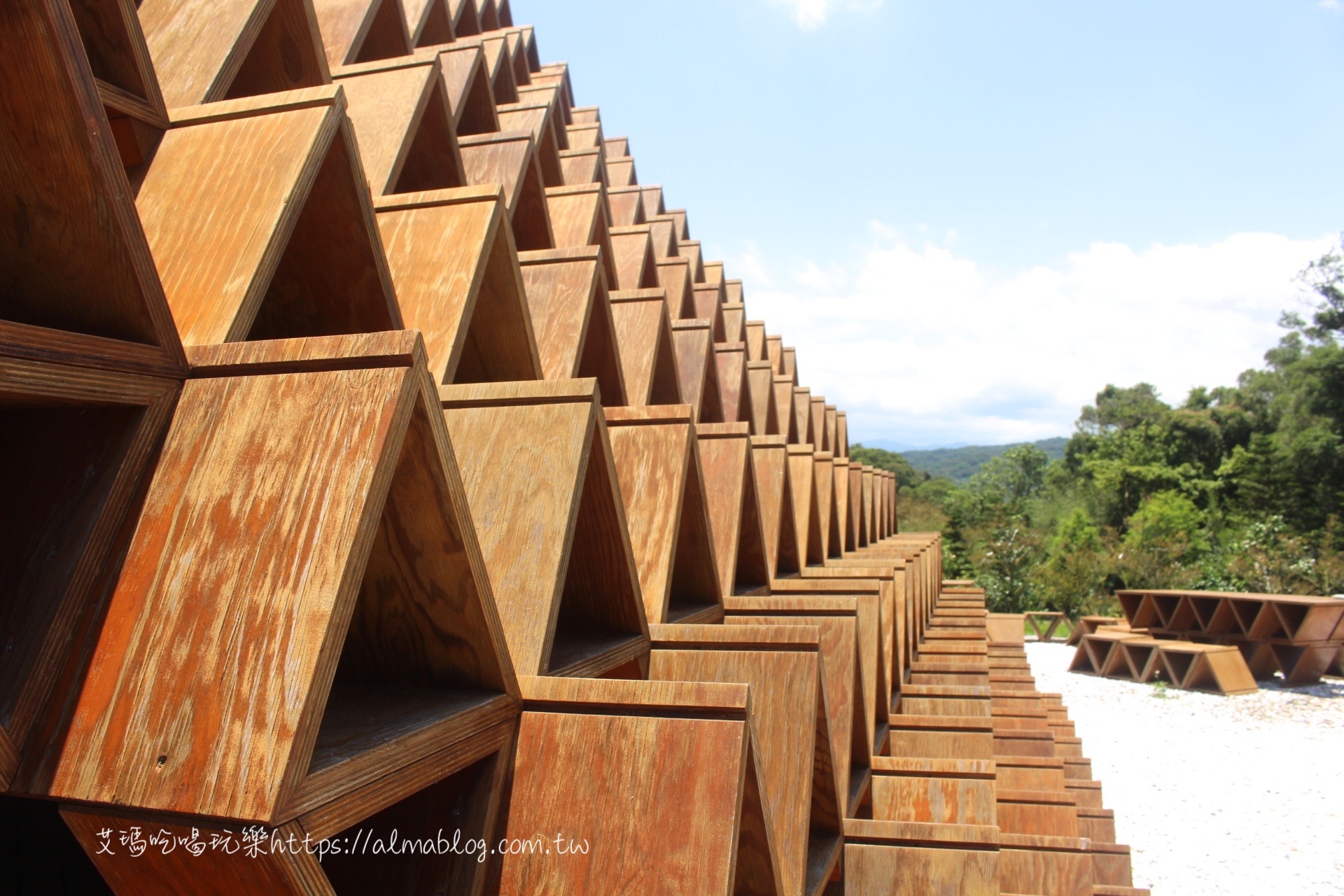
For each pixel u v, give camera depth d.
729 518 5.31
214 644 1.49
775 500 6.93
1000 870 5.62
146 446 1.73
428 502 1.88
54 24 1.52
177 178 2.47
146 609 1.55
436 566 1.98
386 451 1.64
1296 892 9.73
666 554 3.89
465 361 4.11
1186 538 38.47
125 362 1.68
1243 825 11.63
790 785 3.21
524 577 2.56
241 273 2.18
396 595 2.05
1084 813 7.72
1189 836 11.27
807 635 3.38
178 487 1.68
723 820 1.97
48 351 1.52
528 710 2.21
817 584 5.27
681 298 10.49
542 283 5.09
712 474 5.45
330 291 2.87
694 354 8.10
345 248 2.77
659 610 3.75
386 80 4.54
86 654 1.53
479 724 2.00
